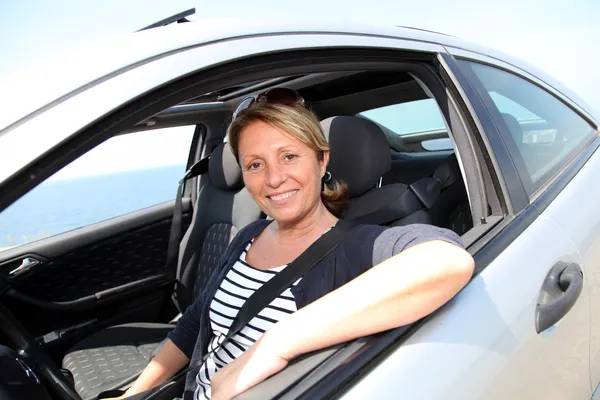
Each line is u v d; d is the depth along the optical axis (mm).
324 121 1706
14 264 2186
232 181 2527
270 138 1181
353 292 865
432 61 1392
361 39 1178
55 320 2309
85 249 2385
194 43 890
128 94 767
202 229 2713
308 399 751
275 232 1340
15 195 663
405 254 917
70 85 753
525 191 1322
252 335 1128
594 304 1370
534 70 1843
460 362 889
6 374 916
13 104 728
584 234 1354
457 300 974
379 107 2250
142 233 2592
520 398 1005
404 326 890
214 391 895
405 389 805
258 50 958
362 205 1665
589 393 1390
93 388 1824
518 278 1087
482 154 1319
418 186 1647
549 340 1134
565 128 1783
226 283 1295
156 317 2709
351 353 830
